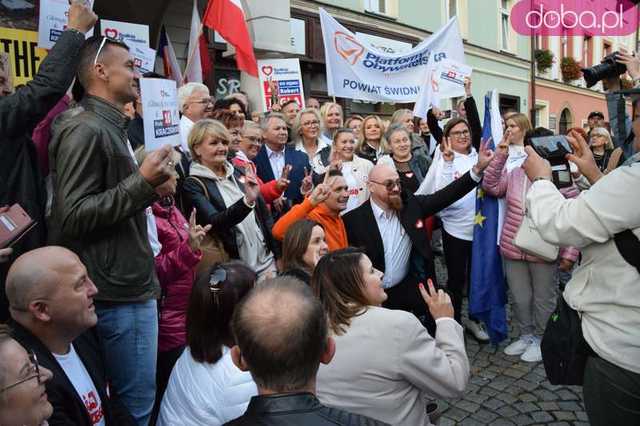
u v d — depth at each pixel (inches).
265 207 131.4
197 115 156.2
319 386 66.3
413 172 201.5
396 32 475.8
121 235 79.7
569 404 129.6
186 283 103.8
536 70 719.1
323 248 102.6
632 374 67.3
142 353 83.9
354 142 169.6
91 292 64.7
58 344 63.7
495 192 152.4
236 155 154.3
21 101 76.6
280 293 45.6
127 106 120.1
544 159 80.2
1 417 46.4
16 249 80.5
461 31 571.8
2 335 49.0
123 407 75.6
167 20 301.1
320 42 398.3
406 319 67.0
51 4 101.7
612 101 104.9
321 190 118.0
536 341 157.6
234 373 68.1
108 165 78.4
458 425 121.1
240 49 220.7
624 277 66.9
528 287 154.2
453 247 165.3
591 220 66.9
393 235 128.8
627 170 65.8
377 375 65.2
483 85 617.0
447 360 69.4
